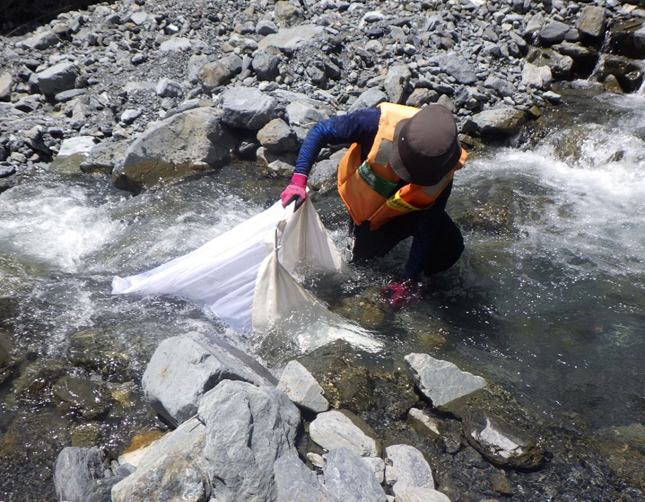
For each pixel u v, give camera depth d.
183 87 5.97
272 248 3.51
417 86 6.07
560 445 2.96
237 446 2.55
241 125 5.40
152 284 3.72
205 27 6.69
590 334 3.64
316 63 6.05
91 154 5.25
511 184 5.20
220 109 5.57
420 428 3.01
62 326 3.54
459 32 6.84
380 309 3.74
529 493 2.74
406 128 3.11
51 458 2.82
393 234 3.93
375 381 3.25
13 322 3.54
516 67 6.53
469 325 3.70
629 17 7.09
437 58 6.28
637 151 5.43
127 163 5.00
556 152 5.68
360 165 3.57
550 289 3.99
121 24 6.77
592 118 5.98
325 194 5.03
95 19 6.82
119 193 5.00
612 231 4.59
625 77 6.61
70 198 4.87
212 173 5.24
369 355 3.42
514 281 4.06
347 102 5.94
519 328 3.69
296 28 6.49
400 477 2.74
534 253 4.32
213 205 4.82
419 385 3.16
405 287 3.80
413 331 3.61
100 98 5.88
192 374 2.88
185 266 3.65
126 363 3.30
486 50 6.59
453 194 5.04
